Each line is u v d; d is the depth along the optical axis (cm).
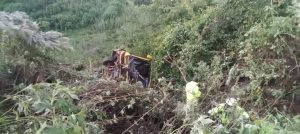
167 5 761
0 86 358
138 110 341
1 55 383
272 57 367
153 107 328
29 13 1037
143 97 344
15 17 413
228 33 480
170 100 343
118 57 500
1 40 389
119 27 933
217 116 275
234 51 430
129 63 474
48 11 1046
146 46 621
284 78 346
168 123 306
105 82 358
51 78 413
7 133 259
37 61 410
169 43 531
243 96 341
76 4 1056
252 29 390
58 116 244
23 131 261
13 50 394
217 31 482
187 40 507
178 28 534
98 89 344
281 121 282
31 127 257
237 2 477
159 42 593
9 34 383
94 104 315
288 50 359
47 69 418
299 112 325
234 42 451
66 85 396
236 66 372
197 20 534
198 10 597
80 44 831
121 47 736
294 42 358
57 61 461
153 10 787
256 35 391
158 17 751
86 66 593
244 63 393
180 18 646
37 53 411
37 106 249
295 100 335
